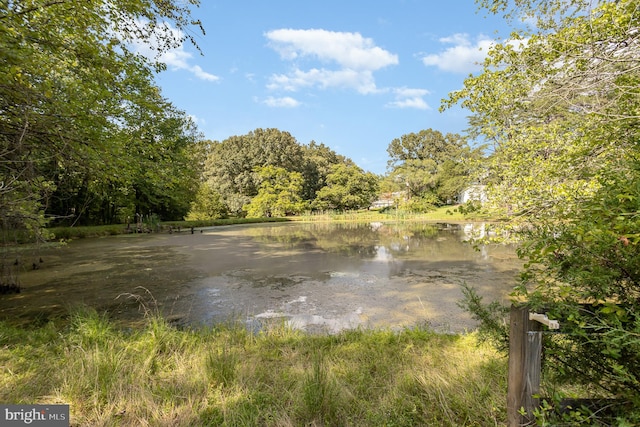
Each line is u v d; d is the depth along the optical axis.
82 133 4.69
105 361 2.92
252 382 2.79
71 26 4.30
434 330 4.91
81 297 6.84
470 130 12.44
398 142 55.34
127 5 4.54
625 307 1.30
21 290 7.43
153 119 7.13
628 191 1.29
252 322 5.38
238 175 42.75
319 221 32.66
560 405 1.51
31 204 5.36
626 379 1.29
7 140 4.02
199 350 3.58
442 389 2.53
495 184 4.62
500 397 2.33
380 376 2.96
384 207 44.84
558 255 1.49
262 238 18.22
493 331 2.42
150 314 5.70
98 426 2.13
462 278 8.23
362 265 10.05
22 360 3.22
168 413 2.31
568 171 3.44
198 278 8.56
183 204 27.88
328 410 2.27
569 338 1.56
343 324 5.25
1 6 3.46
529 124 4.64
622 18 2.67
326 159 53.38
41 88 3.86
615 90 2.77
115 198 21.16
